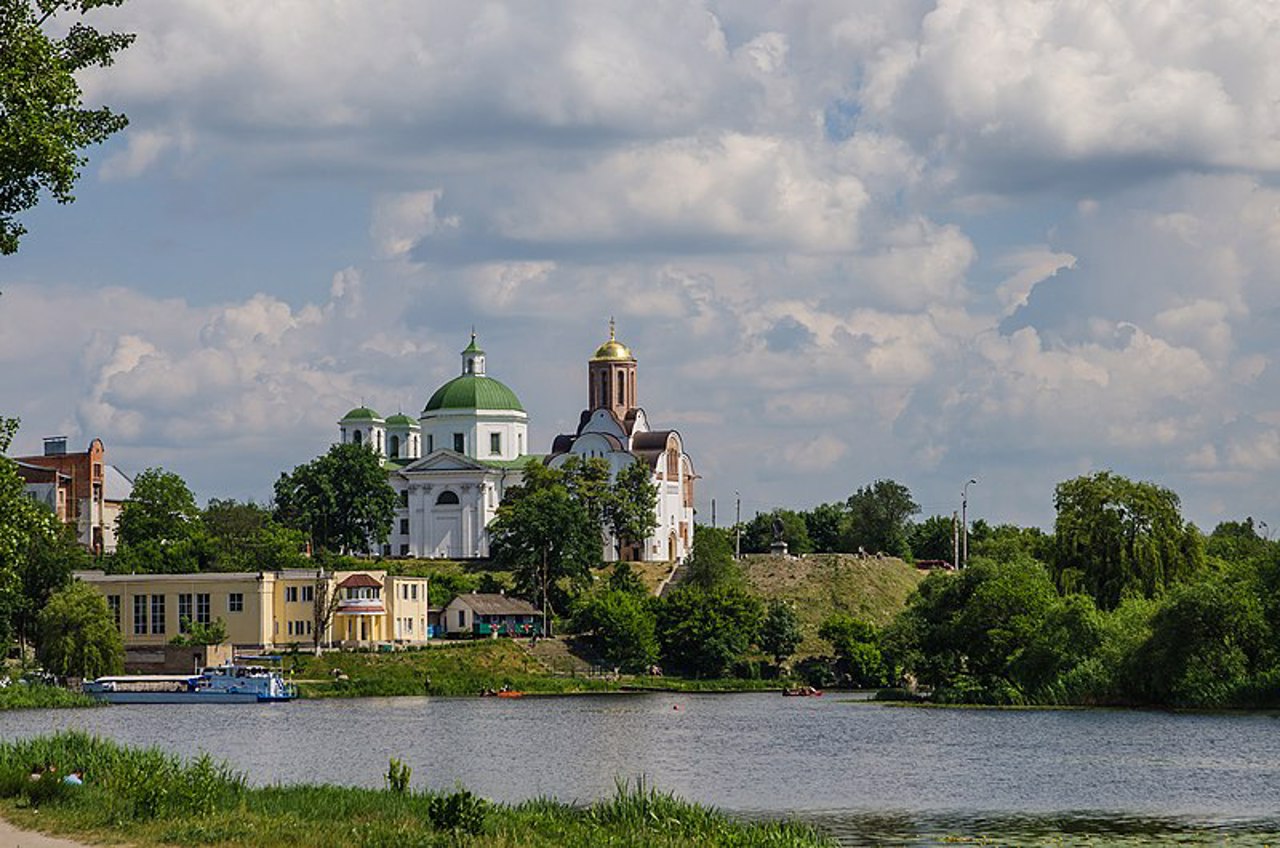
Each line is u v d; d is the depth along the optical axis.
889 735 141.88
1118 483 194.38
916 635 198.62
